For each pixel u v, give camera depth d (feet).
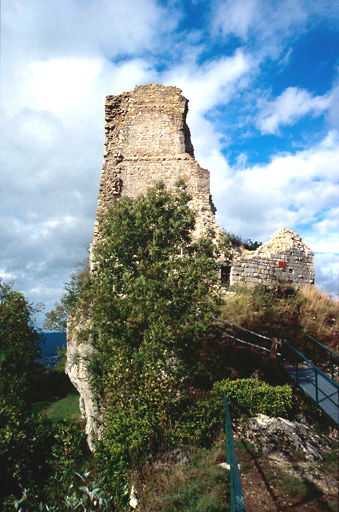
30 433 37.65
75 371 46.80
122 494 23.02
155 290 28.96
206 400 26.27
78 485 27.76
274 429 23.49
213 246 35.04
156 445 24.39
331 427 25.04
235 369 31.50
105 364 30.30
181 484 20.02
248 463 20.52
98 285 33.06
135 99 65.77
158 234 32.81
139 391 25.89
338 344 35.22
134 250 33.58
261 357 32.76
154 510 18.76
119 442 24.84
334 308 42.34
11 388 42.78
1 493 32.07
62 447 31.81
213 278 30.53
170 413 25.81
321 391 25.53
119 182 61.72
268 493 17.40
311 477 18.53
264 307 39.93
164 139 63.67
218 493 18.30
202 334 30.12
